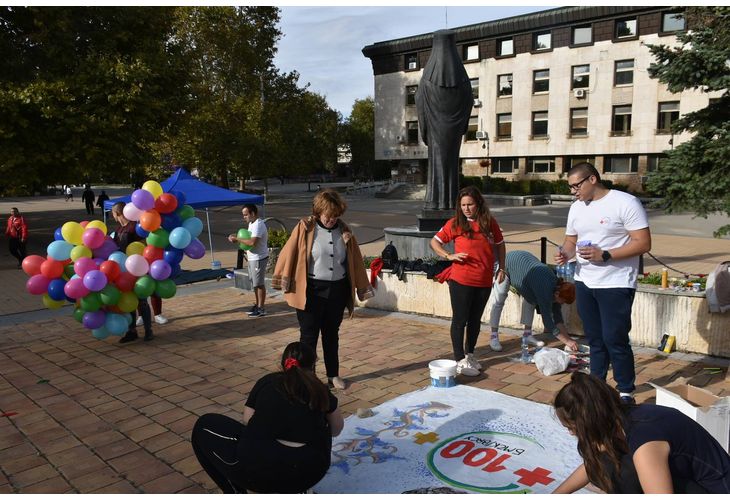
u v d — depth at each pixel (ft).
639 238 12.88
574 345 18.17
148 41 61.77
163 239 22.44
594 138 118.01
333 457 12.14
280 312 27.22
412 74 143.23
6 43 56.13
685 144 21.27
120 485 11.41
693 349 18.12
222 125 111.75
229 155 112.06
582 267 13.93
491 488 10.65
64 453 12.96
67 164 56.59
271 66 124.47
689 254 42.70
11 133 50.67
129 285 21.17
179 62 62.23
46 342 23.22
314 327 15.80
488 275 16.58
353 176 217.56
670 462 6.98
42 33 55.21
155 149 108.06
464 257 16.20
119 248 23.13
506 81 129.90
